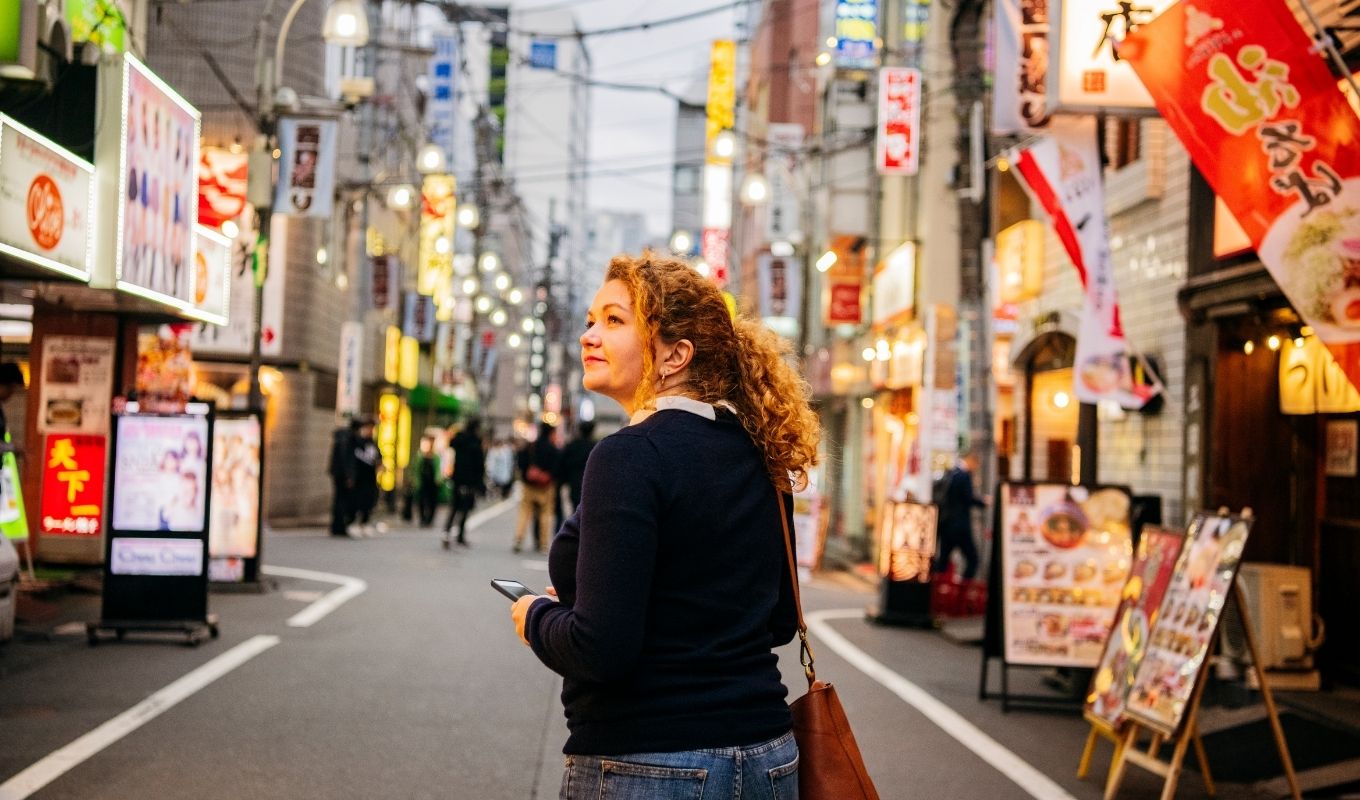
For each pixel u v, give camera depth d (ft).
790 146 99.50
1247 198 21.77
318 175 55.57
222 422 48.29
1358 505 31.17
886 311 80.59
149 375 60.39
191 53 83.15
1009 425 63.72
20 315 53.26
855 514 98.43
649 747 7.80
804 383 9.17
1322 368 31.86
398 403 121.49
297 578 53.72
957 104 51.29
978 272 51.88
